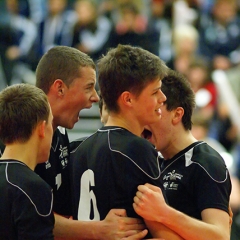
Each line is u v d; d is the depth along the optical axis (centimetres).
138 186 534
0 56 1723
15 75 1712
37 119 530
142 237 543
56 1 1789
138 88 543
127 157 535
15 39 1767
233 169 1377
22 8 1983
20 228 499
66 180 651
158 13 1889
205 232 543
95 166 552
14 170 518
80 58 623
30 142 532
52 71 618
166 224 537
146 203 528
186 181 584
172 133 605
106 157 545
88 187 559
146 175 535
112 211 539
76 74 617
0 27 1745
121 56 551
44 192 514
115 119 561
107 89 554
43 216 507
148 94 546
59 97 620
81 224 557
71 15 1797
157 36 1739
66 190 651
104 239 541
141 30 1736
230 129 1542
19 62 1738
